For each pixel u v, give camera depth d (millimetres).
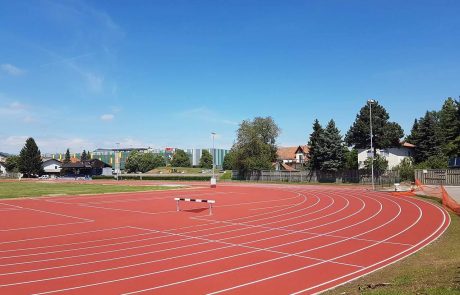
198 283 11648
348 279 12000
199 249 16234
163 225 22828
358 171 63469
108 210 30891
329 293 10570
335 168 66062
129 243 17594
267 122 92875
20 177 101062
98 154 180375
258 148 81438
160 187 59469
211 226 22234
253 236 19031
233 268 13297
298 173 72438
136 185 66375
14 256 15125
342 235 19078
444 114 72562
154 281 11820
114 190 52719
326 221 23547
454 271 10711
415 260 13945
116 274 12547
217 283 11656
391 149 76000
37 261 14305
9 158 128500
